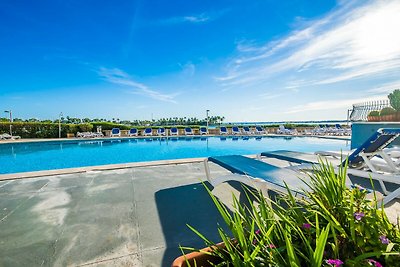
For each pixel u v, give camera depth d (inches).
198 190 143.9
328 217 35.3
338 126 857.5
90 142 622.8
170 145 606.5
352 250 34.9
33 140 556.4
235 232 34.2
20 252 76.6
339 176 42.4
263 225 38.0
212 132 824.9
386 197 106.9
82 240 84.1
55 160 416.5
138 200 125.9
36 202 122.8
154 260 72.2
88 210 111.8
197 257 37.2
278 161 254.5
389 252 29.9
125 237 86.2
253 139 715.4
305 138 698.8
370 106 415.8
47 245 80.7
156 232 90.1
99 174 187.8
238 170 115.3
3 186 152.4
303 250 35.1
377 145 145.2
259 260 32.3
